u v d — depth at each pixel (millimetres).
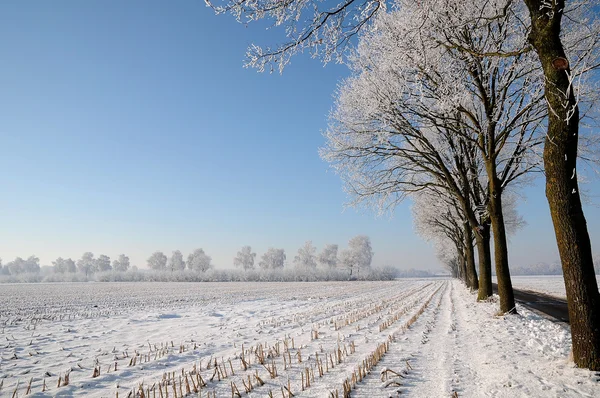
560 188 4836
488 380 4547
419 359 5848
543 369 4797
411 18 7828
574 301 4750
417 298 20453
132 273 92500
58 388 4855
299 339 8266
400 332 8609
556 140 4855
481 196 17000
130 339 9352
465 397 3979
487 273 15828
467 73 9664
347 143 13117
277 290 38312
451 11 7738
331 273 86375
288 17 5051
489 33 9156
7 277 105312
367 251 98812
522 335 7547
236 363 6059
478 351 6293
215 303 22422
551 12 4801
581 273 4695
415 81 9812
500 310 10875
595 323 4598
